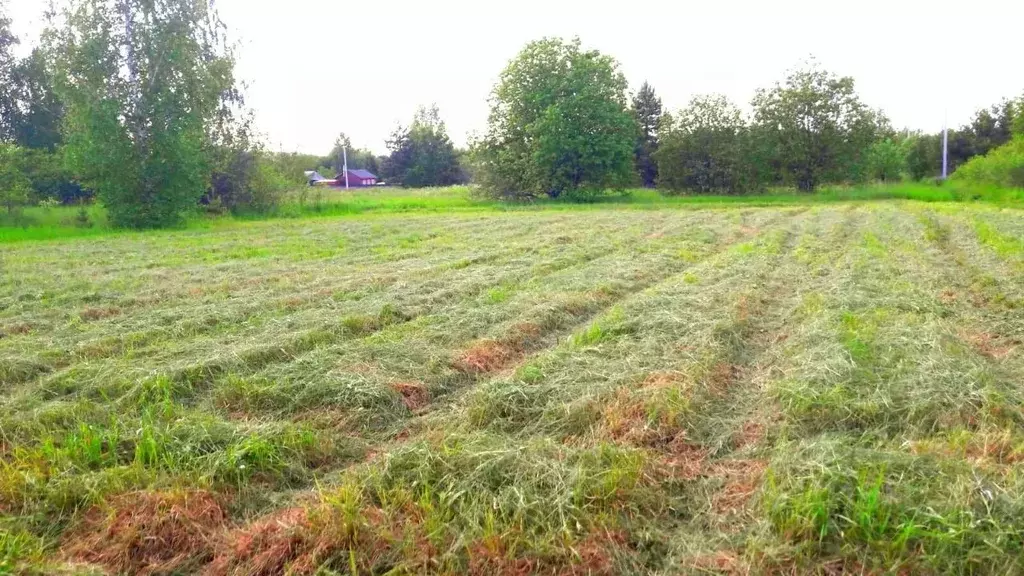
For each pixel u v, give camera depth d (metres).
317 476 5.31
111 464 5.29
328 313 10.12
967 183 37.88
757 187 45.50
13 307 10.85
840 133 42.47
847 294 10.19
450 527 4.26
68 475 5.00
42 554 4.18
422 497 4.54
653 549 4.23
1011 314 9.35
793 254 15.40
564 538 4.15
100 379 7.12
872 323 8.32
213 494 4.77
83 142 26.44
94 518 4.56
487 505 4.46
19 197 26.94
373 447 5.85
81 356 8.18
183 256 17.34
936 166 59.28
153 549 4.29
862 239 17.88
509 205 41.41
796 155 42.91
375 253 17.30
